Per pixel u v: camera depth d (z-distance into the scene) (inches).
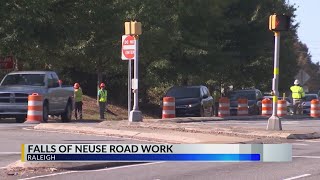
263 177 1777.8
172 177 1776.6
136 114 3331.7
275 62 2960.1
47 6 4616.1
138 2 5551.2
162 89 7130.9
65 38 4909.0
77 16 5024.6
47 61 5482.3
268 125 3043.8
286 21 2893.7
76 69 6245.1
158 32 5615.2
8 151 2273.6
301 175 1814.7
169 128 3061.0
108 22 5285.4
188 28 6953.7
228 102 5152.6
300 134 2874.0
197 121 4160.9
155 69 6717.5
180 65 6943.9
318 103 5300.2
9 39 4544.8
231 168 1958.7
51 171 1871.3
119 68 5802.2
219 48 7155.5
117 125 3196.4
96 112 5472.4
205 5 6919.3
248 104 5782.5
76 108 4618.6
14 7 4515.3
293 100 5556.1
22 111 3703.3
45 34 4753.9
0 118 4136.3
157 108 6688.0
